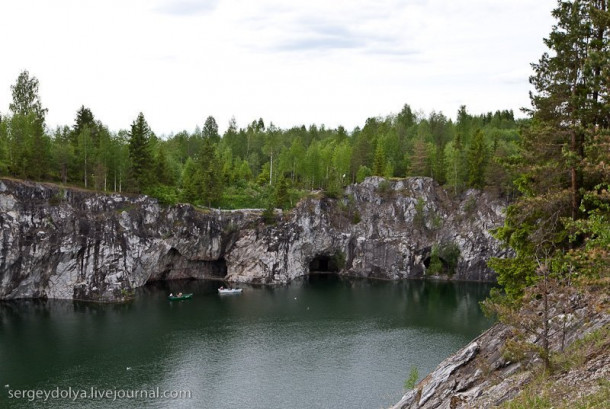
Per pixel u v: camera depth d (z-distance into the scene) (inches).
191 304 3479.3
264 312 3284.9
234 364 2316.7
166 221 4062.5
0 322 2896.2
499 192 4687.5
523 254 1334.9
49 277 3545.8
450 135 6264.8
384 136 5969.5
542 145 1259.2
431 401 1198.3
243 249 4483.3
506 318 1034.1
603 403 718.5
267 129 7559.1
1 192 3307.1
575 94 1225.4
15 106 4379.9
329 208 4990.2
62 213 3538.4
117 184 4003.4
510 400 894.4
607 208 1045.2
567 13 1240.8
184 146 6717.5
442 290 4121.6
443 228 4810.5
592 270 917.2
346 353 2479.1
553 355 969.5
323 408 1867.6
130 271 3794.3
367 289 4158.5
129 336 2694.4
